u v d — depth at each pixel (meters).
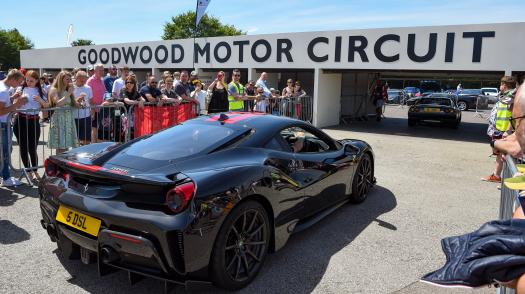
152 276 2.60
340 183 4.32
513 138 2.85
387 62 11.78
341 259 3.41
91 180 2.84
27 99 5.12
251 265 2.99
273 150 3.47
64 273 3.05
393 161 7.85
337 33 12.41
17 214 4.26
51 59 21.55
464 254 1.38
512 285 1.30
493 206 5.02
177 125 3.77
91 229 2.69
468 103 25.33
